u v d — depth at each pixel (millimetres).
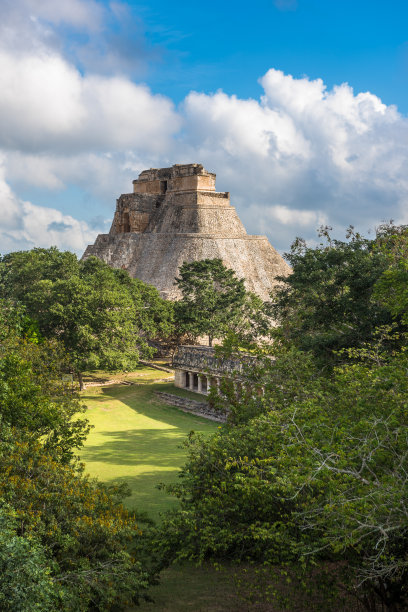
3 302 34719
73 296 67938
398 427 15977
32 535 15438
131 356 66500
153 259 130250
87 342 64500
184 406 60031
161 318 83688
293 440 16562
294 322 43844
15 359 29109
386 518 14070
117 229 146500
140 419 56188
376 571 14414
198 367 62000
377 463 15945
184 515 18891
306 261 41031
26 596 12781
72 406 33250
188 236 123562
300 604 18656
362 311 36094
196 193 133250
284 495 17781
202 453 21094
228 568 21750
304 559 15555
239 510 19000
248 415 25750
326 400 21500
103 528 17328
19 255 100438
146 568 19312
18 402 26812
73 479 20203
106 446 44656
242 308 89062
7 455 19281
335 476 15812
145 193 143250
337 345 35406
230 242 125438
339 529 14016
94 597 16281
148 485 33094
